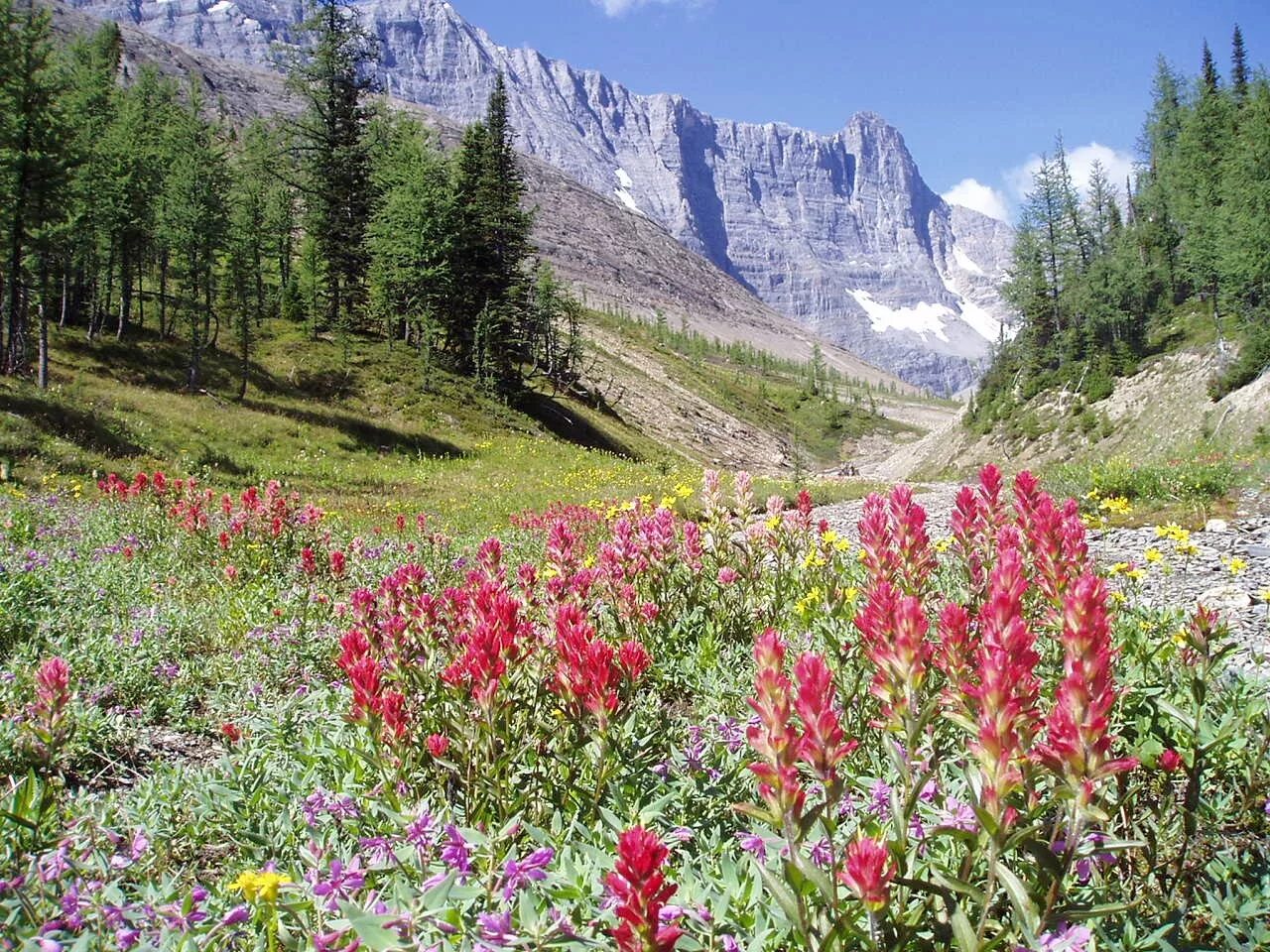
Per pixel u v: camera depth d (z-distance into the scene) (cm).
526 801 311
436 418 4672
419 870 255
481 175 6384
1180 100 9388
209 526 1170
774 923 234
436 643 432
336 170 6169
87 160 3912
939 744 321
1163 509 1817
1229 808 315
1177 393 5650
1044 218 8519
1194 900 277
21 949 230
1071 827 197
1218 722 352
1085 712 196
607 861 243
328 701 500
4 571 834
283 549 1097
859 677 379
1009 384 8481
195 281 4297
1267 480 1936
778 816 198
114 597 851
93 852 303
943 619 274
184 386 4006
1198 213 6719
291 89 6425
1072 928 198
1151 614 546
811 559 724
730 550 713
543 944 203
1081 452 6153
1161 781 320
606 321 17850
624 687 325
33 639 665
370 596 498
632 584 620
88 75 5462
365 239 5919
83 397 3234
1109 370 6638
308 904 229
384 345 5559
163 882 283
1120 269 7444
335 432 3912
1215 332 5891
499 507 2612
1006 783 194
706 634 607
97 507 1577
